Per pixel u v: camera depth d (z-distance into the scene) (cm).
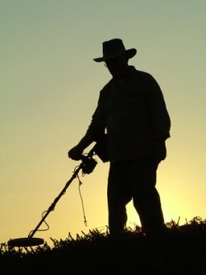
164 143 1530
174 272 1012
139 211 1527
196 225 1198
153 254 1049
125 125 1538
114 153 1553
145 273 1023
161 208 1518
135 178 1522
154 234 1159
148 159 1531
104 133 1650
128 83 1558
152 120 1539
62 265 1083
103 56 1579
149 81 1544
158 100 1527
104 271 1045
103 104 1625
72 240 1180
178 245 1072
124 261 1039
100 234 1196
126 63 1577
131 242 1122
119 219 1562
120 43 1586
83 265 1067
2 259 1173
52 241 1191
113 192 1571
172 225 1220
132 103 1542
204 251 1036
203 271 1002
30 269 1112
